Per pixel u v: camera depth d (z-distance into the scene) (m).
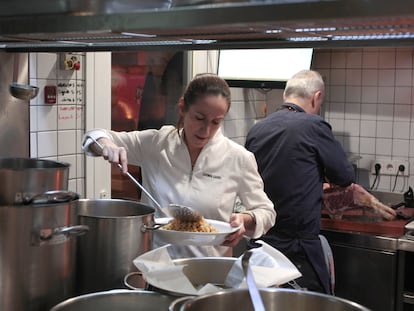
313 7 0.83
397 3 0.76
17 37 1.37
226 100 1.87
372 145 3.98
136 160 2.05
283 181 2.68
